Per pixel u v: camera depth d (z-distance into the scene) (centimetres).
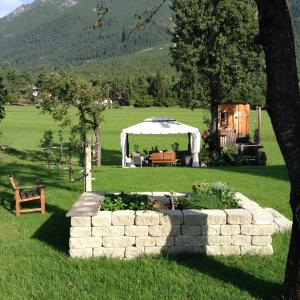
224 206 936
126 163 2600
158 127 2684
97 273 765
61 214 1220
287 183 1730
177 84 3084
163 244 848
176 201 966
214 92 3047
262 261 823
